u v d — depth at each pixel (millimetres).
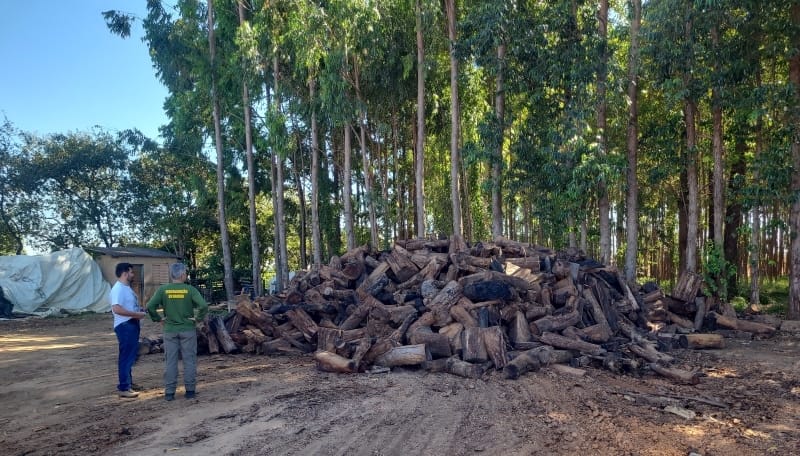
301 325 9805
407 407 6008
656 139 17047
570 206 15211
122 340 7035
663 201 25766
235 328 10148
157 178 31281
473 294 8711
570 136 13883
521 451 4652
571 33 14492
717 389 6988
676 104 15148
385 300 9906
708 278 14750
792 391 6867
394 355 7840
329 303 10148
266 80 21297
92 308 21391
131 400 6680
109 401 6660
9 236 29688
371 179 27828
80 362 9695
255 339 9781
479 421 5492
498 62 15117
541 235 27266
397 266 10594
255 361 9039
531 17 15047
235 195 27375
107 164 30047
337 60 17438
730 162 18516
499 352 7559
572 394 6523
